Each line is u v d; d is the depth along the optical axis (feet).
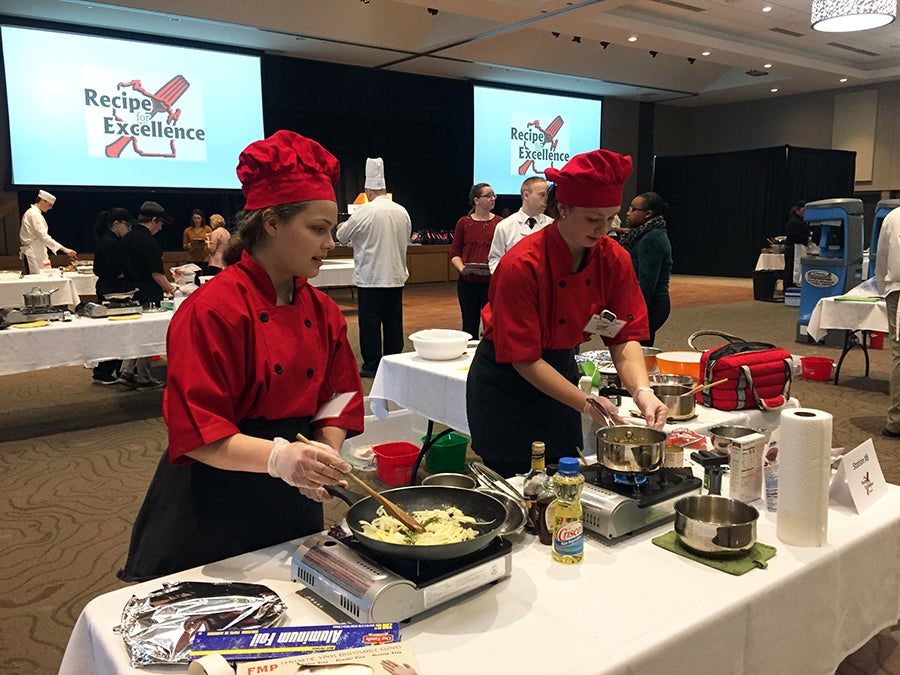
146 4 25.22
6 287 19.75
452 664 3.04
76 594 7.73
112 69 28.48
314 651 2.96
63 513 9.92
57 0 25.38
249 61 31.81
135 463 11.99
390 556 3.41
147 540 4.14
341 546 3.66
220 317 3.70
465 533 3.63
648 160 49.14
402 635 3.26
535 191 13.78
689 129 51.93
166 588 3.56
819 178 42.60
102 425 14.25
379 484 10.23
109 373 17.89
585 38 34.40
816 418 4.09
